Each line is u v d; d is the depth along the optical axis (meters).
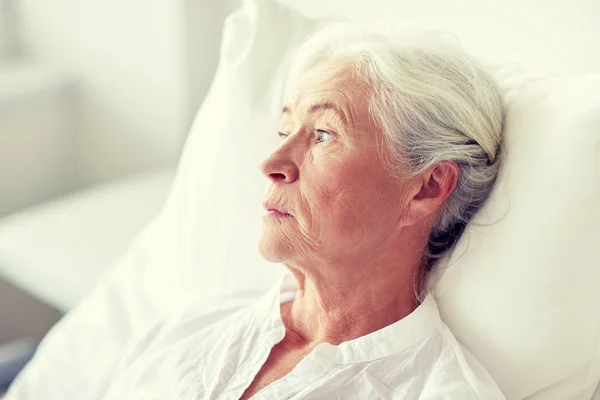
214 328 1.10
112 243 1.57
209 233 1.26
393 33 1.04
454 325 1.02
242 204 1.23
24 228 1.65
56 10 2.11
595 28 1.20
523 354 0.97
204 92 1.97
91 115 2.15
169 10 1.87
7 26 2.18
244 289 1.19
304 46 1.09
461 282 1.00
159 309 1.29
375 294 1.00
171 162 2.04
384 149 0.95
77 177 2.27
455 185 0.98
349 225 0.96
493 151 0.98
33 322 1.77
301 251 0.98
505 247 0.96
